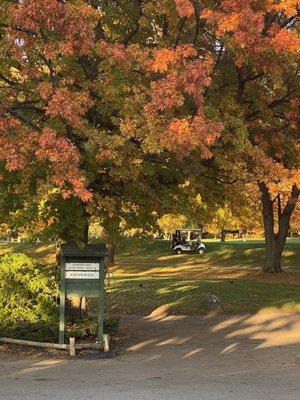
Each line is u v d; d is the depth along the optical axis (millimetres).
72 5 9312
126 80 10156
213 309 16891
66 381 8367
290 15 10734
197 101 9453
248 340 12391
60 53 9672
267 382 8383
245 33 9844
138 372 9102
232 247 50188
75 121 9148
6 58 10492
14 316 11203
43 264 11859
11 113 9992
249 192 13875
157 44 11453
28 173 9750
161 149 9305
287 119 13383
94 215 11727
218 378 8664
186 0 9859
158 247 53094
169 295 19422
